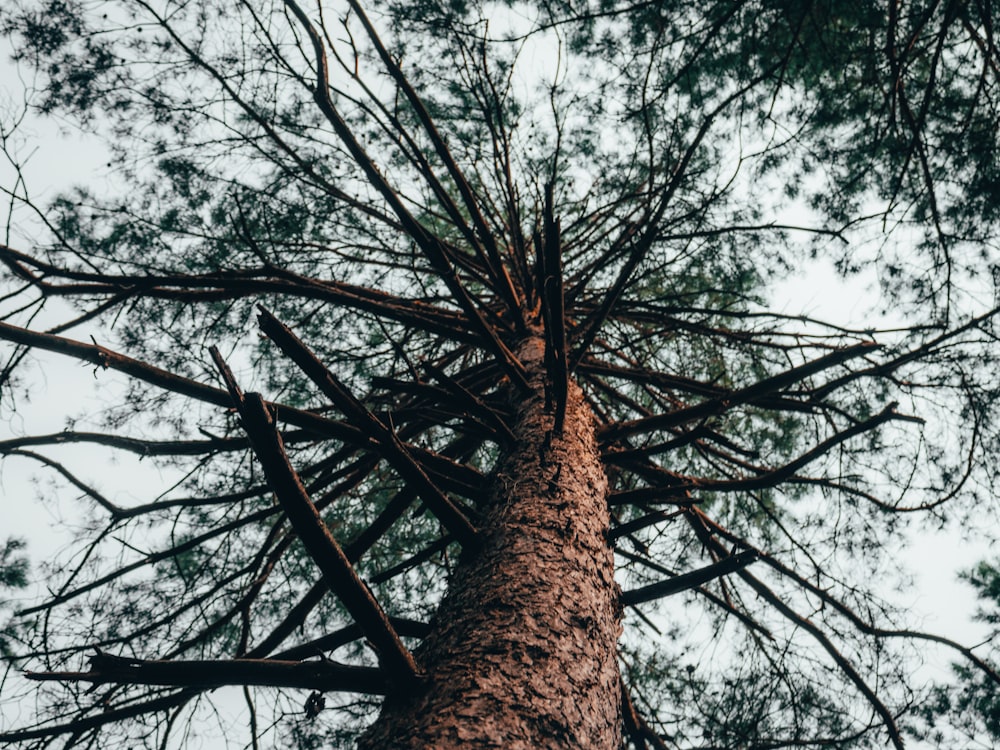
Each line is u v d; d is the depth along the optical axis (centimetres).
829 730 429
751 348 561
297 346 182
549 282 243
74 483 366
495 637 187
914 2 450
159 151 480
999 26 432
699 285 591
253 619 477
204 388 327
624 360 555
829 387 388
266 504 471
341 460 395
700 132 382
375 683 167
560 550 233
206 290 411
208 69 454
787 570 447
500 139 580
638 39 496
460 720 154
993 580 558
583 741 167
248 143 489
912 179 491
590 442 331
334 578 151
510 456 298
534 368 400
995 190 460
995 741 443
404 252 550
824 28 464
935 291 456
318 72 416
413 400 479
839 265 496
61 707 344
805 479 394
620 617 233
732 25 480
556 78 505
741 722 420
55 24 439
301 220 508
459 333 427
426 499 223
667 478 382
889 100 470
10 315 360
